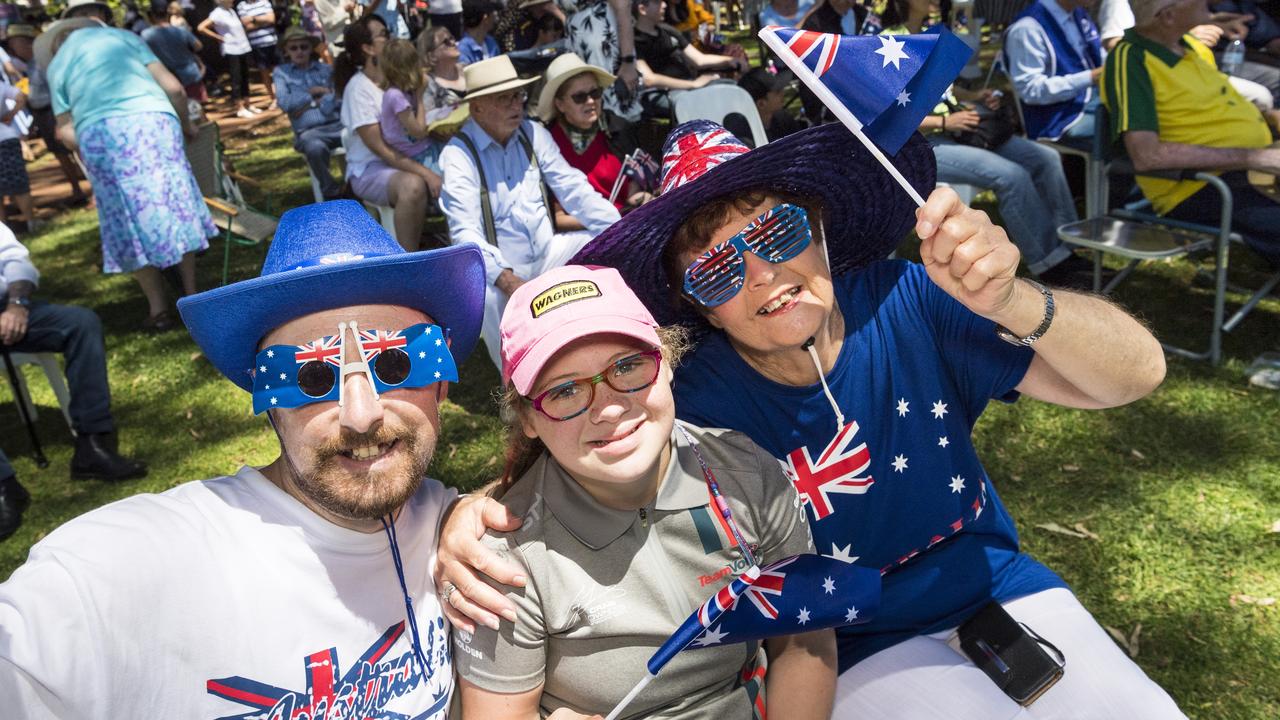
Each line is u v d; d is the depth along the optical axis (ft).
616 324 4.75
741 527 5.38
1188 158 14.25
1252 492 11.39
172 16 41.34
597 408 4.79
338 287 4.66
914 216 6.50
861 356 6.13
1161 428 12.92
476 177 14.37
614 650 5.13
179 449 15.71
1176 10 14.30
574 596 5.04
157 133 19.07
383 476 4.73
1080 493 11.75
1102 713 5.89
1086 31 18.76
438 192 20.72
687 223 5.82
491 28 30.32
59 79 19.25
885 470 6.22
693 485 5.23
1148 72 14.73
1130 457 12.35
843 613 5.14
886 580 6.50
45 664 4.06
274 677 4.67
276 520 4.82
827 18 25.11
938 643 6.41
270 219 23.03
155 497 4.83
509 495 5.37
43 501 14.48
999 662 6.08
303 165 33.83
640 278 6.15
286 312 4.72
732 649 5.36
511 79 14.15
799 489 6.26
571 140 16.75
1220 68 19.95
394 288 4.81
